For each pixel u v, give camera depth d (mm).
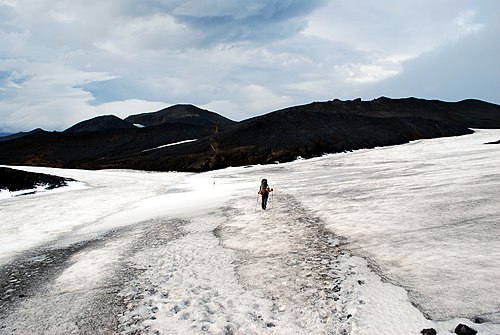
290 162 62781
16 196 31828
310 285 7535
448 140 69250
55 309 7754
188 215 18188
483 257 7188
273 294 7340
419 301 6047
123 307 7504
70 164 90562
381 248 9055
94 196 29953
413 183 19125
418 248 8492
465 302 5676
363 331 5453
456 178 18359
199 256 10609
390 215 12227
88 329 6707
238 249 10938
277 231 12609
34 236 16000
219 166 64125
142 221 17688
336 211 14539
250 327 6086
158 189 35094
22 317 7500
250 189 28547
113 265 10500
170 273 9320
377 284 7066
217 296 7566
